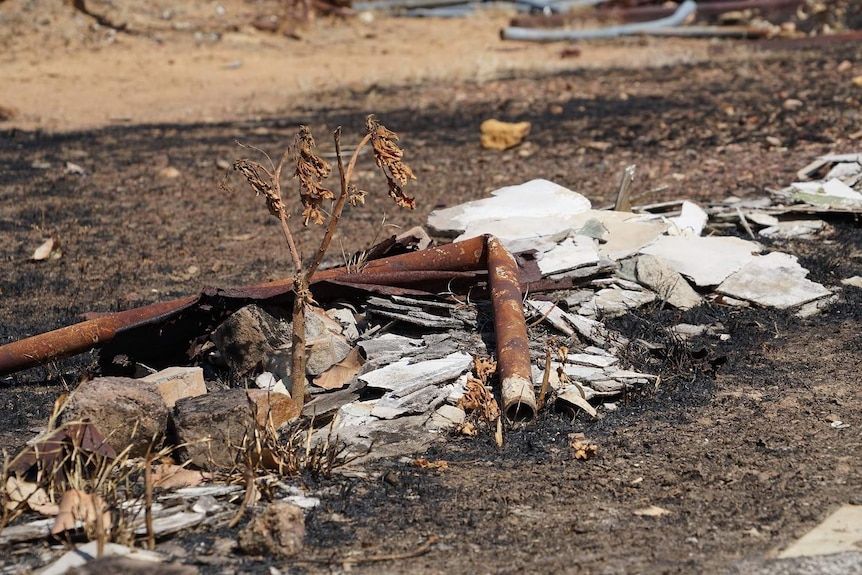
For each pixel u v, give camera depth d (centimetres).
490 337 697
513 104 1858
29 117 1873
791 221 1030
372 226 1165
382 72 2259
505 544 462
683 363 691
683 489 516
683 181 1271
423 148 1557
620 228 906
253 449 534
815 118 1533
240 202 1295
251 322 650
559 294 793
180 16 2708
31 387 703
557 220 920
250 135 1691
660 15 2848
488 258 740
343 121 1783
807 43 2422
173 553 454
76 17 2583
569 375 645
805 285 836
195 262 1037
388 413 591
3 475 498
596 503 503
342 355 656
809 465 540
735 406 631
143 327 670
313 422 582
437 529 478
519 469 546
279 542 450
